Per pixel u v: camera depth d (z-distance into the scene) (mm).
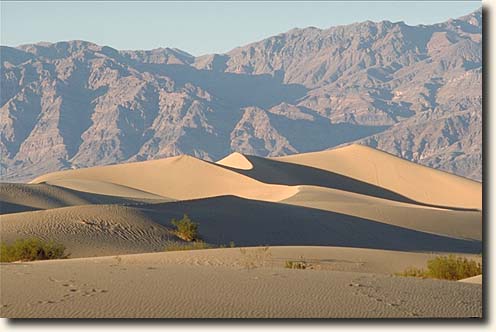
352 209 131375
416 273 50750
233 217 106125
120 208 93562
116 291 25922
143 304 24062
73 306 23578
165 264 34375
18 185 177375
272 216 111125
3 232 80438
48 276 28953
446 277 49188
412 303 25656
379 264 57750
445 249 113438
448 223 135500
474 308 25188
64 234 81875
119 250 79312
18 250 57375
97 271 30594
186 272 30641
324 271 33156
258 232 103000
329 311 23891
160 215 96938
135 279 28438
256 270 32125
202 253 55656
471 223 138250
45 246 58406
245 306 24156
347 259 58594
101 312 22984
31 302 24047
